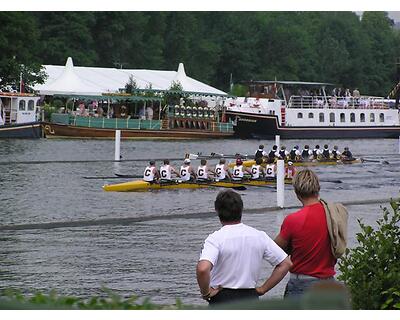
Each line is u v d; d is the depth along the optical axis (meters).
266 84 124.38
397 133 128.25
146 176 56.34
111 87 124.94
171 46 196.50
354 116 125.12
